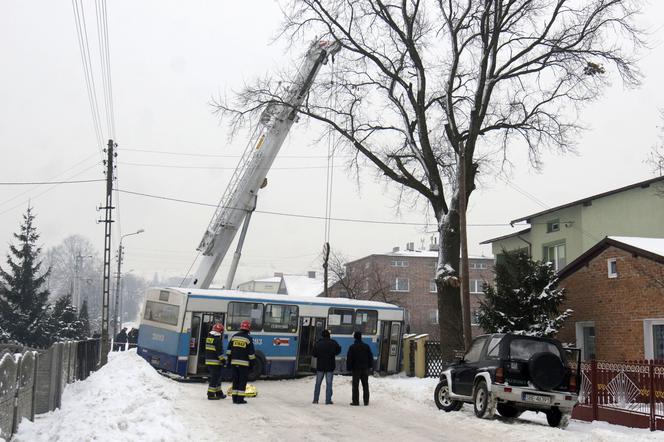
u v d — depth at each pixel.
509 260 23.55
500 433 12.62
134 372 20.39
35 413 12.92
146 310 25.27
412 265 70.12
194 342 23.72
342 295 69.44
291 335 25.75
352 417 14.61
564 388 14.12
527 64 25.89
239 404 16.31
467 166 25.31
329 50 31.72
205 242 32.03
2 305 51.78
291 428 12.72
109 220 35.72
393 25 26.22
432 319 69.38
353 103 28.05
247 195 31.94
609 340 20.28
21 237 53.50
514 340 14.41
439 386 16.69
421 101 26.55
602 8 24.81
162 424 11.38
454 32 26.00
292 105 28.28
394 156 28.03
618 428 13.80
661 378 13.20
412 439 11.88
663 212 28.25
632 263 19.50
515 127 27.27
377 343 27.95
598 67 25.27
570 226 32.16
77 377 19.53
